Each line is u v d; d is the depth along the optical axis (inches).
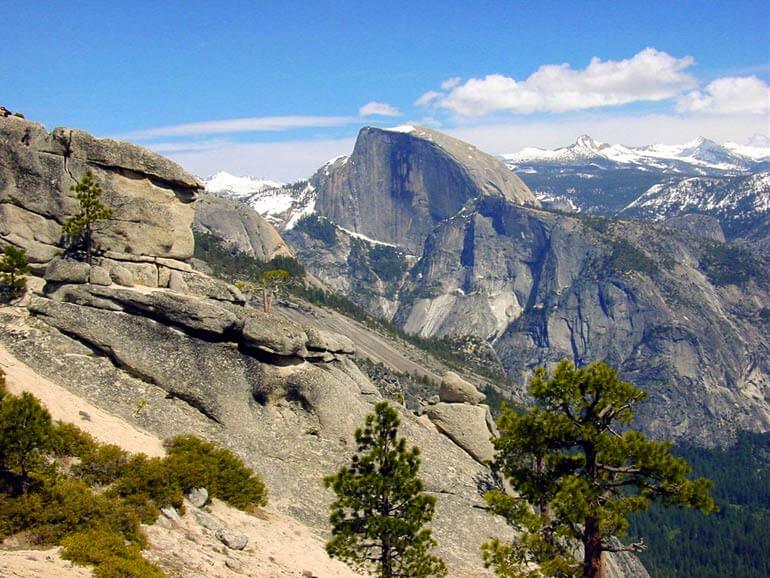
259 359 1971.0
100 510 1183.6
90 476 1339.8
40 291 1962.4
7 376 1604.3
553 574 1338.6
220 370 1913.1
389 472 1402.6
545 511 1705.2
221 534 1359.5
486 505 2005.4
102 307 1903.3
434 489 1983.3
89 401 1747.0
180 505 1385.3
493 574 1761.8
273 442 1891.0
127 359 1856.5
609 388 1413.6
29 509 1123.9
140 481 1353.3
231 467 1632.6
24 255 1958.7
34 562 1000.2
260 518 1592.0
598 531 1376.7
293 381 1972.2
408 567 1384.1
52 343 1829.5
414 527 1362.0
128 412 1768.0
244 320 1952.5
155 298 1898.4
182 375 1876.2
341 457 1939.0
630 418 1439.5
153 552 1181.1
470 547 1851.6
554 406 1465.3
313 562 1444.4
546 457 1476.4
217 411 1870.1
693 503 1348.4
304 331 2047.2
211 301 2005.4
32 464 1189.7
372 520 1358.3
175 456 1529.3
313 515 1736.0
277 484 1780.3
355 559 1381.6
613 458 1379.2
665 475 1350.9
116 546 1101.1
